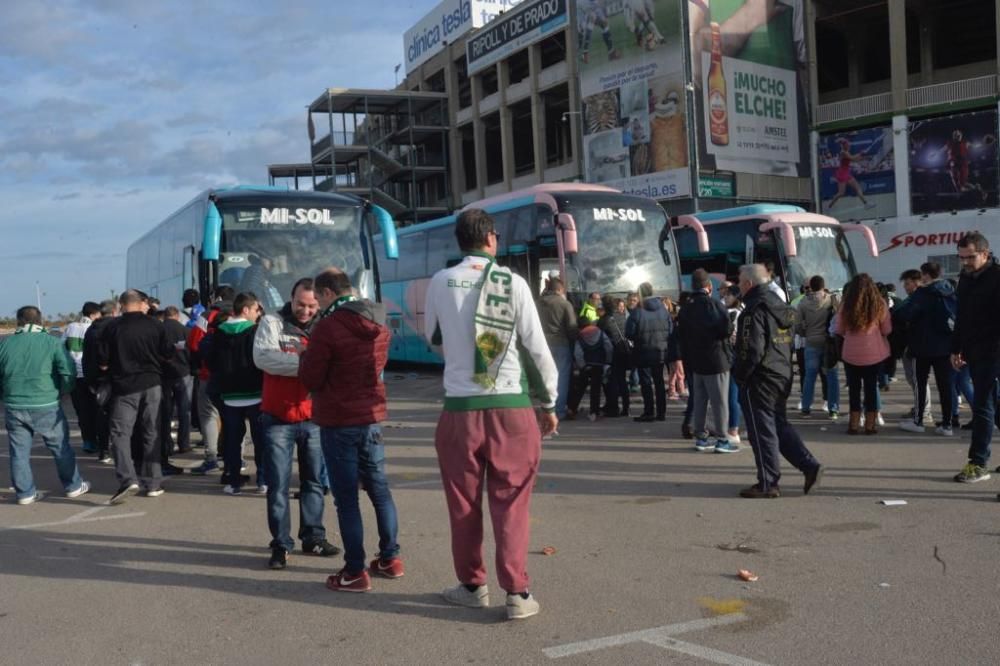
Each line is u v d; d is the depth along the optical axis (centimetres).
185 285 1606
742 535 634
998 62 3425
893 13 3675
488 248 493
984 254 759
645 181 3784
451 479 487
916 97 3647
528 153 5484
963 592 495
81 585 580
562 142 5097
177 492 889
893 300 1513
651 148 3753
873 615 466
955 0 3991
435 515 739
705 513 704
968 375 1027
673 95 3644
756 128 3825
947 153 3553
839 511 691
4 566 632
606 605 497
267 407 602
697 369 966
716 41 3694
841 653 419
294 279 1401
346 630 478
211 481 945
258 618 504
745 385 747
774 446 745
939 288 992
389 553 565
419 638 461
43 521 779
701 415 984
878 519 662
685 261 2423
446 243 2241
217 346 828
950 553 568
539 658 427
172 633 486
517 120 5188
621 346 1298
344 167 5647
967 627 444
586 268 1772
